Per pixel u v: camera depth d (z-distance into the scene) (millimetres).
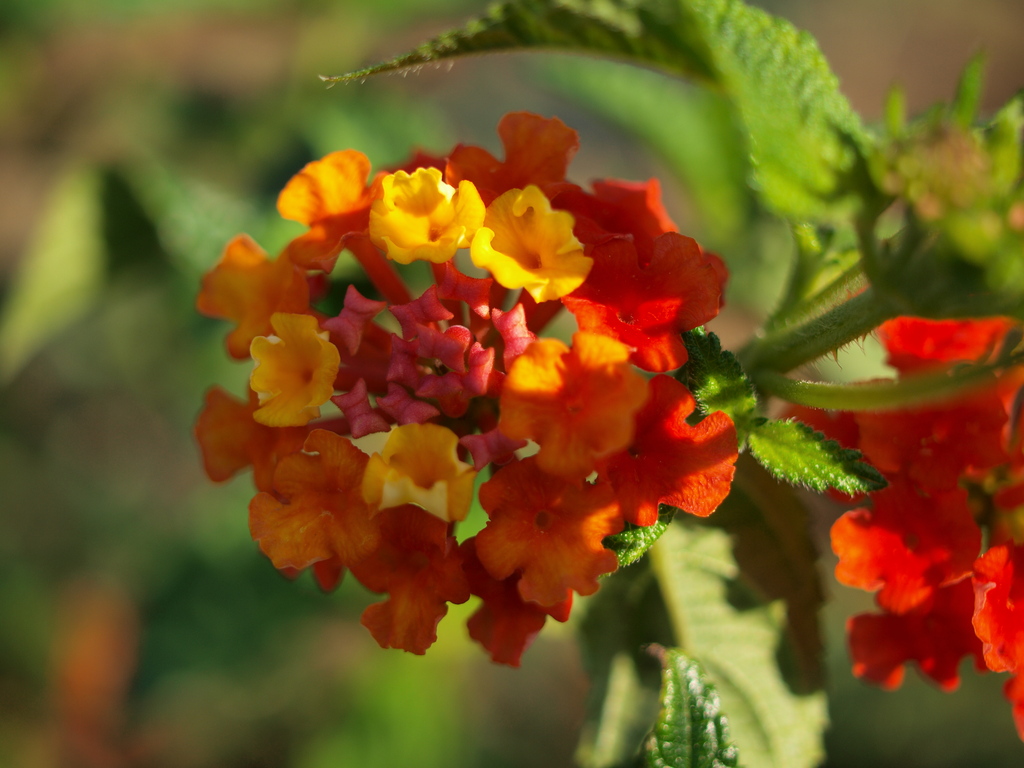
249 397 155
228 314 160
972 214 128
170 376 343
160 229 209
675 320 142
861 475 141
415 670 274
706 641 166
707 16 134
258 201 221
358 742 275
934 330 152
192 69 385
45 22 322
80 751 340
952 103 131
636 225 151
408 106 250
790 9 629
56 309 223
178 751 331
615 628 169
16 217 411
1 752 335
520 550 139
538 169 149
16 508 378
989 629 144
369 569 143
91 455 396
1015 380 148
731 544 162
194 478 399
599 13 138
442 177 150
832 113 134
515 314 142
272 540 141
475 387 141
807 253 152
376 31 291
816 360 148
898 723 334
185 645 253
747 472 158
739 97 133
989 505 151
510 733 350
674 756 146
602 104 226
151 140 306
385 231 142
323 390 142
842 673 338
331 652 299
